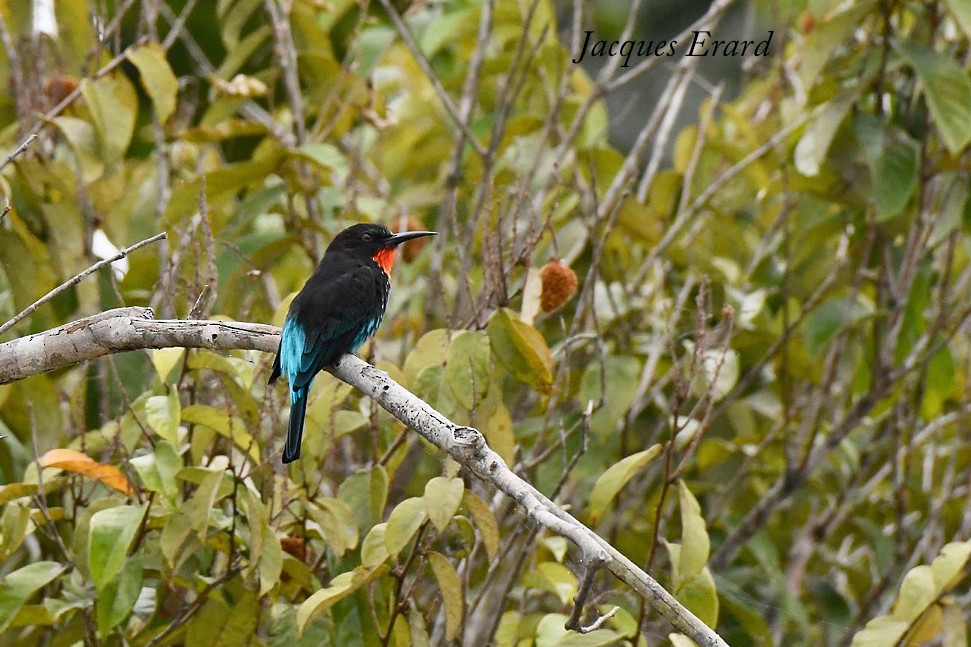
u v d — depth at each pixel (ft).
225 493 29.73
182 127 45.52
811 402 42.98
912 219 43.32
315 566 31.94
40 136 40.73
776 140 43.52
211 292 30.37
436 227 47.16
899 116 44.01
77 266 39.27
